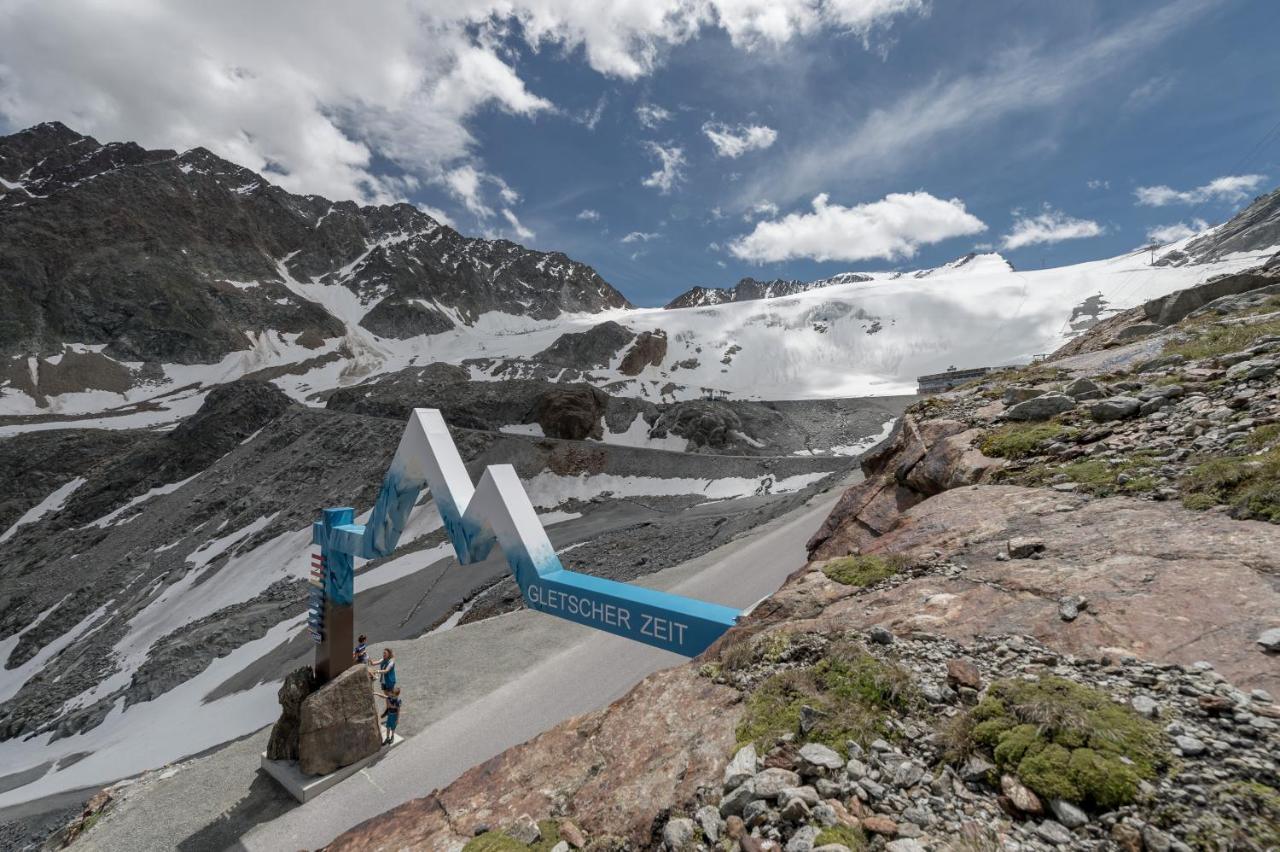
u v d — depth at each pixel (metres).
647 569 40.16
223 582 74.75
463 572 57.84
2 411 149.00
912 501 12.80
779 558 30.45
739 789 4.54
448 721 20.11
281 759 17.81
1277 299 16.41
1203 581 5.32
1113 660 4.71
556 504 95.00
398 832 6.43
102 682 58.53
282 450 111.31
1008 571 6.77
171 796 17.45
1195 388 10.41
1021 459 10.70
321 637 17.66
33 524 106.94
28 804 34.81
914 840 3.70
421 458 11.82
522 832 5.40
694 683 6.67
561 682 22.09
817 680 5.68
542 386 125.31
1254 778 3.34
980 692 4.84
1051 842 3.48
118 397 171.88
